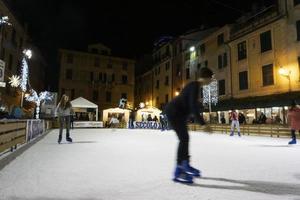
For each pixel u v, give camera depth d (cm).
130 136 1636
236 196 362
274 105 2164
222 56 3088
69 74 4947
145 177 475
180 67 4075
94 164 602
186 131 464
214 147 1029
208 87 3238
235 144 1173
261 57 2512
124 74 5356
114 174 499
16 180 447
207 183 434
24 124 1052
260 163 634
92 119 4194
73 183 430
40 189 393
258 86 2533
